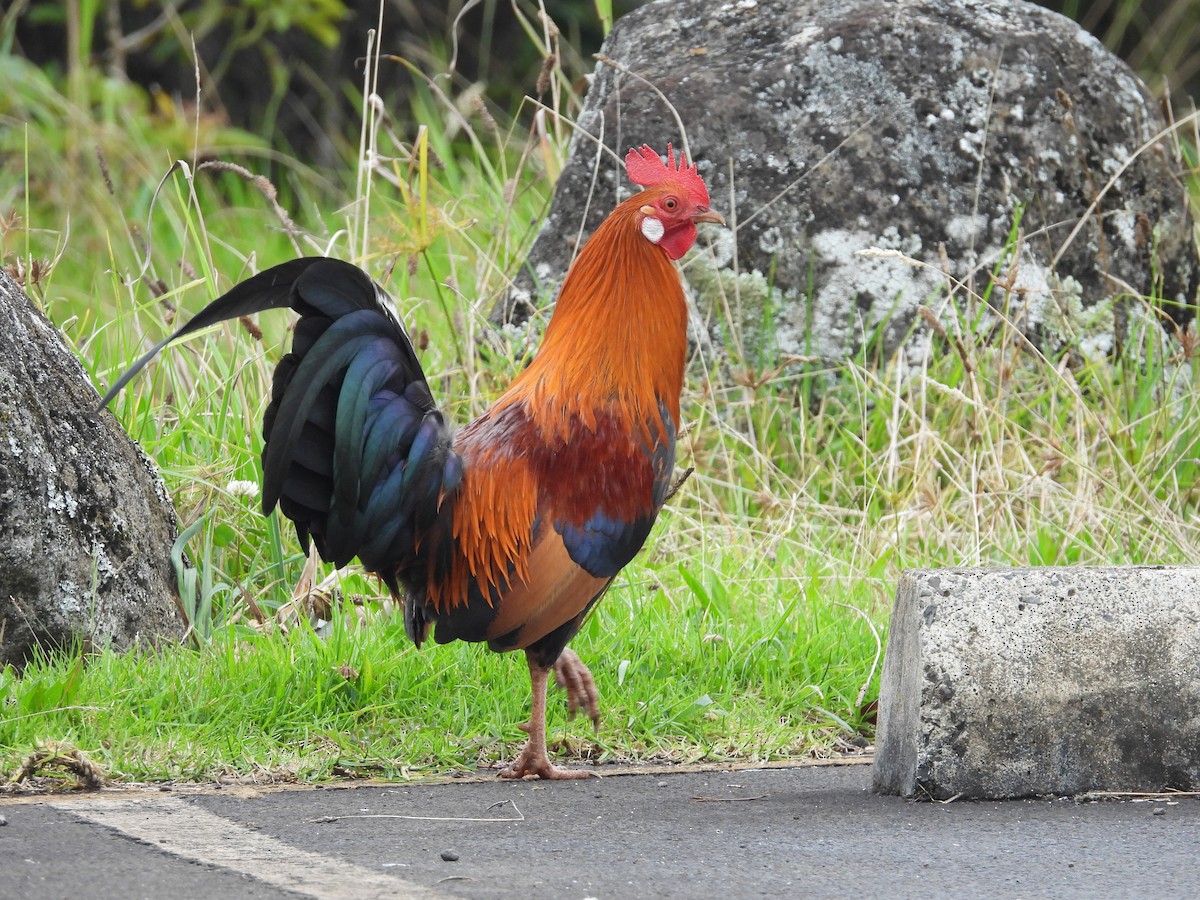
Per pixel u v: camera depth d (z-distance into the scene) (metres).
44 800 14.89
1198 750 15.44
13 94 42.00
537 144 34.56
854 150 28.11
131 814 14.35
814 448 26.50
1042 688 15.26
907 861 12.97
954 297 27.73
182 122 43.94
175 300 27.62
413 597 17.20
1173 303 28.19
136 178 42.28
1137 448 26.31
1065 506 24.61
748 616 21.19
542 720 16.61
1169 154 30.22
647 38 30.25
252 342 26.95
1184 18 56.44
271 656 18.61
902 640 15.83
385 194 38.34
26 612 18.11
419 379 16.81
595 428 16.83
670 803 15.32
